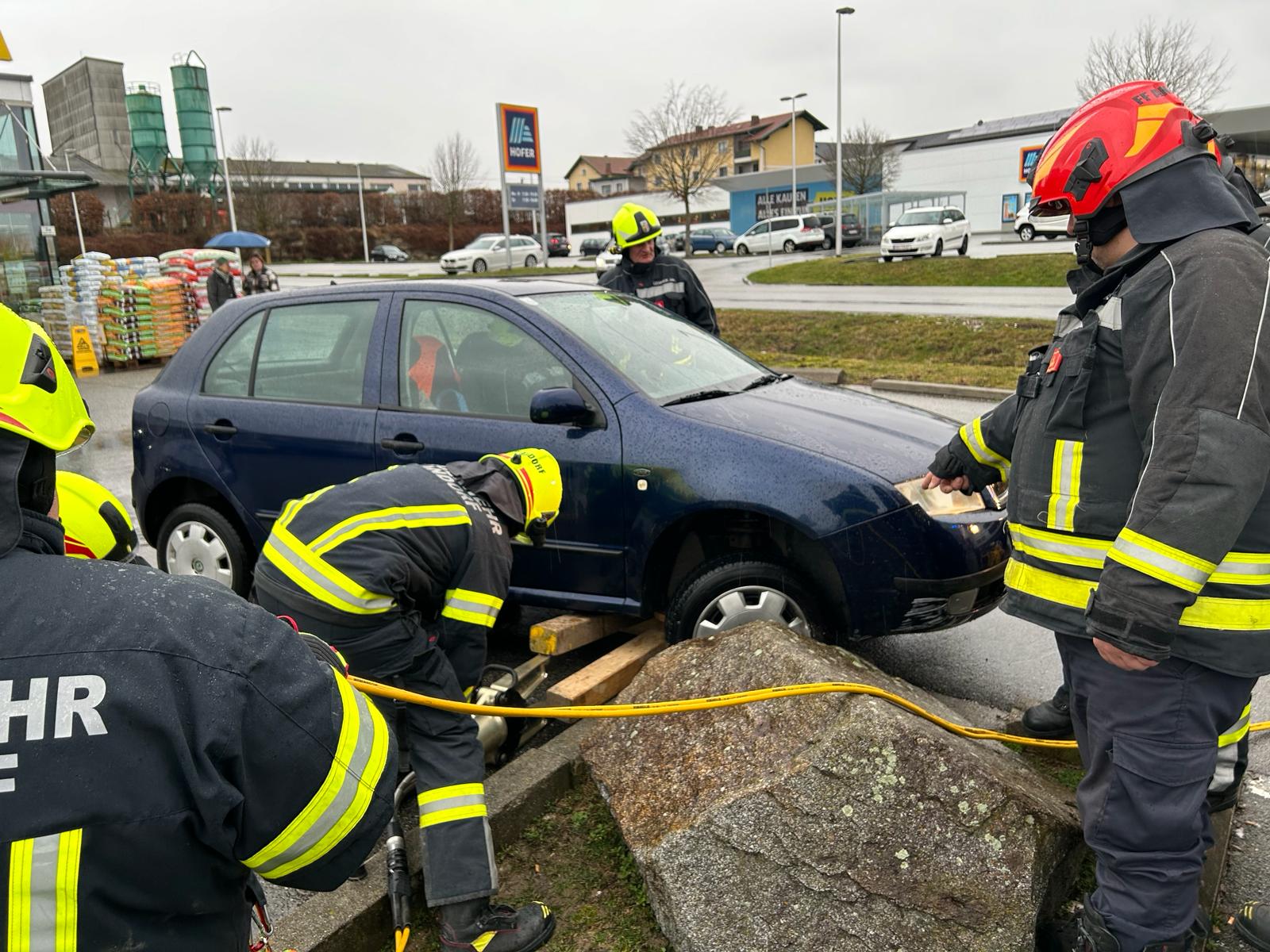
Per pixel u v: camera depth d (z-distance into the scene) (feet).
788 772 7.85
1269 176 86.02
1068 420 6.52
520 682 11.53
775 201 168.96
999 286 66.64
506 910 8.01
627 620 12.91
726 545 12.10
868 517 10.53
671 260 19.25
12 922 3.26
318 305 14.12
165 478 14.94
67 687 3.39
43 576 3.59
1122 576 5.79
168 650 3.57
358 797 4.02
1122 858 6.57
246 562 14.79
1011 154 146.72
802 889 7.43
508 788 9.54
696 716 8.95
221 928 3.91
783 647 9.32
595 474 11.64
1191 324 5.74
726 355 14.33
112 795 3.37
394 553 8.25
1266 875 8.45
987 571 10.98
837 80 102.37
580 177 292.81
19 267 48.44
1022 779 8.40
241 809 3.74
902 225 88.63
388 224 183.11
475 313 12.92
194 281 48.73
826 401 12.90
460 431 12.50
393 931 8.36
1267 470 5.64
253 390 14.38
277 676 3.81
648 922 8.18
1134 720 6.39
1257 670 6.15
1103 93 6.65
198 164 166.50
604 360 12.14
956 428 12.87
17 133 46.75
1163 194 6.18
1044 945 7.62
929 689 12.46
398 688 8.43
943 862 7.36
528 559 12.28
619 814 8.62
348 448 13.24
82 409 3.92
